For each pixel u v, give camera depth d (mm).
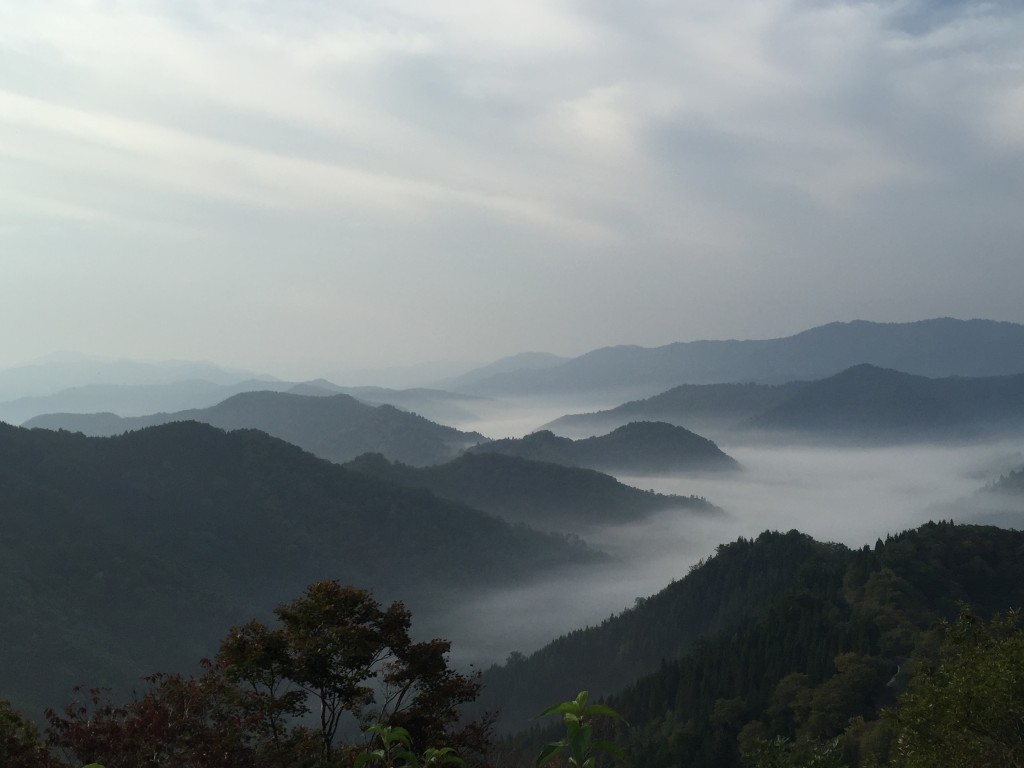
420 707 17109
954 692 16422
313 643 16203
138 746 13969
